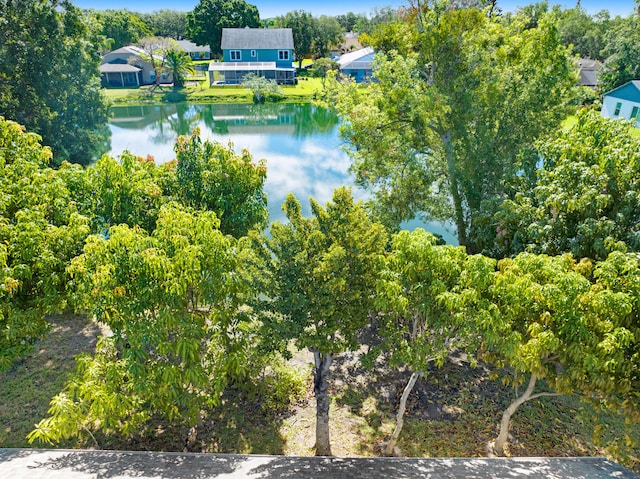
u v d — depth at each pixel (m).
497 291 9.23
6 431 12.04
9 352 11.09
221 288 10.61
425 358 9.96
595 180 12.45
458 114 17.95
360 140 20.02
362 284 10.12
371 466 9.67
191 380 10.47
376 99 19.31
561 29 72.44
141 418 10.91
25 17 31.97
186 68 74.31
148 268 9.92
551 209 13.46
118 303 10.05
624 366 9.19
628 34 52.81
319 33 92.81
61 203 12.66
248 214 14.98
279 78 78.31
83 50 36.19
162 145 42.75
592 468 9.95
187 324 10.39
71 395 10.14
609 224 11.73
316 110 61.91
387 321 10.60
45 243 11.34
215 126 51.81
